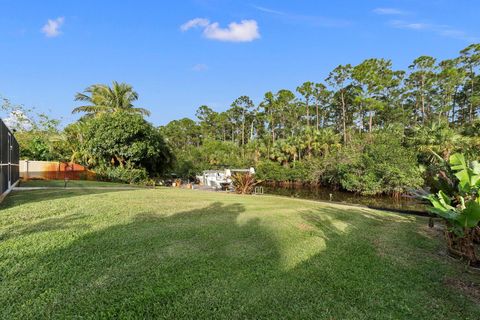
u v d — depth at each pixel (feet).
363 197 78.84
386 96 153.99
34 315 8.29
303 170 106.83
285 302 10.14
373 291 11.41
